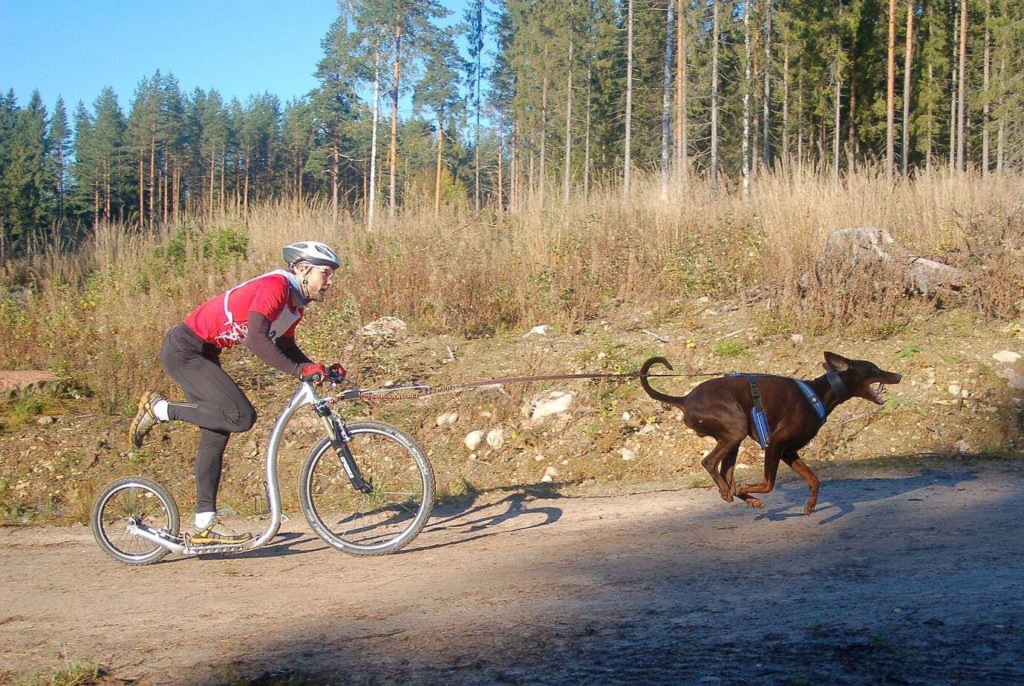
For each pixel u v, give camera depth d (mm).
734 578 4703
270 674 3828
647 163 31391
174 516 5703
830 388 5805
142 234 14000
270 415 8609
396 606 4586
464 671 3711
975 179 12328
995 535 5246
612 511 6473
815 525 5695
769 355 8938
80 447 8234
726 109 30844
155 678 3883
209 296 11047
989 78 34875
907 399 8164
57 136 68688
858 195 11828
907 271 9742
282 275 5324
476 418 8484
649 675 3521
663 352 9242
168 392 8984
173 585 5238
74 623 4645
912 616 3955
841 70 33844
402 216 13906
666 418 8234
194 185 58156
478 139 43281
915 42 35312
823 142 36125
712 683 3418
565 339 9867
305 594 4902
